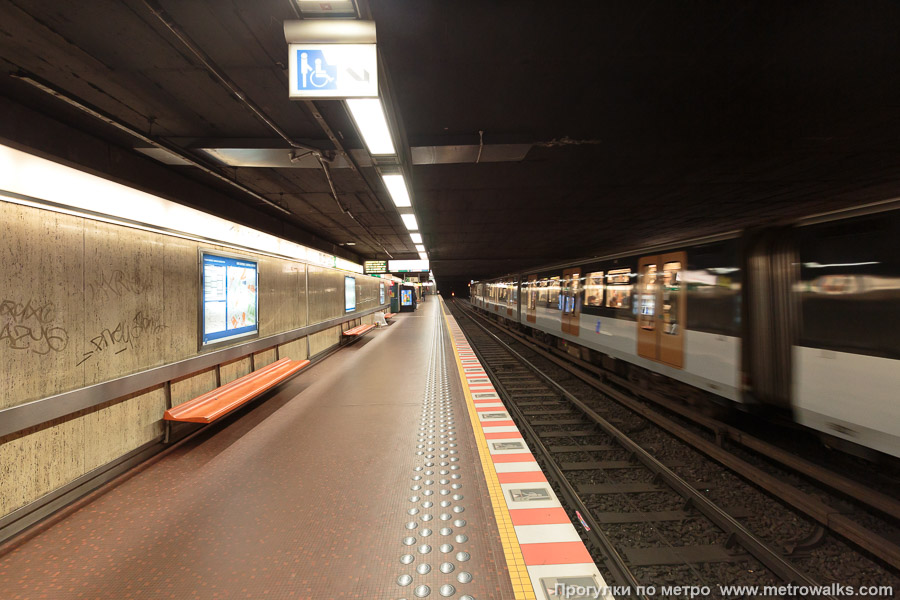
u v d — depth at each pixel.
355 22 2.23
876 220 3.09
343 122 4.26
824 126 4.66
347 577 2.19
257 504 2.97
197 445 4.13
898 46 3.22
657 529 2.93
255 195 6.55
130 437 3.61
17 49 2.87
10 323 2.60
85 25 2.65
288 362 7.00
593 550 2.66
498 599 2.02
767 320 4.06
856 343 3.21
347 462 3.71
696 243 5.03
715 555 2.62
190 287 4.56
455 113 4.22
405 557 2.35
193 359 4.46
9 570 2.25
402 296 31.28
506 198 8.03
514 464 3.65
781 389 3.93
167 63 3.12
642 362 6.21
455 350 10.87
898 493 3.42
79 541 2.53
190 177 5.81
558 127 4.61
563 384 7.35
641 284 6.28
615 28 2.95
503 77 3.57
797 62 3.44
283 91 3.59
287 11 2.58
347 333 11.88
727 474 3.76
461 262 25.42
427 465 3.64
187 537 2.57
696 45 3.17
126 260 3.62
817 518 2.92
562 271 9.90
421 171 6.18
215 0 2.47
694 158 5.69
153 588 2.12
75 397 2.98
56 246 2.94
